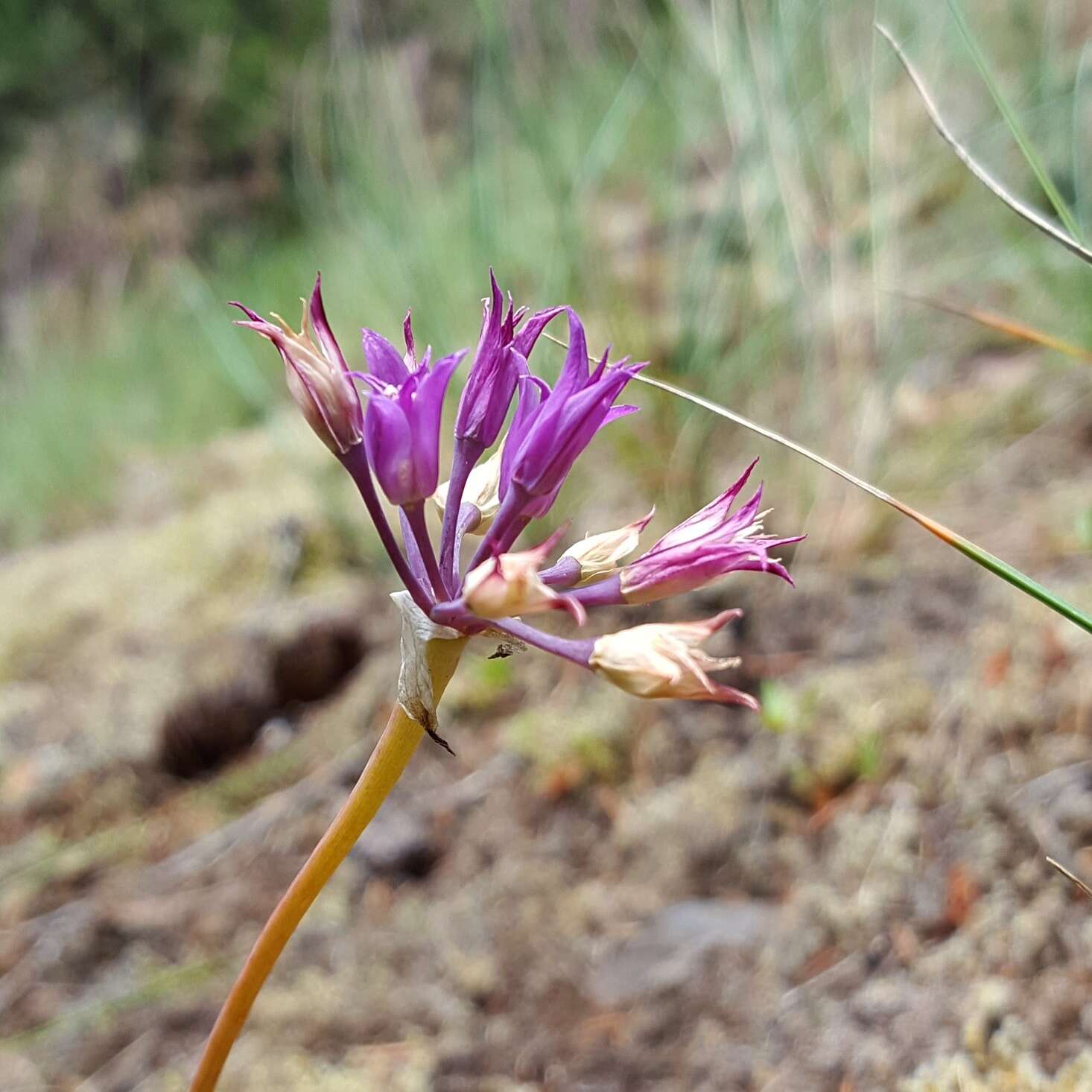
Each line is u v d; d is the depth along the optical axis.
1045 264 0.31
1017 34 0.37
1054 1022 0.16
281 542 0.39
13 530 0.62
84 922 0.25
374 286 0.41
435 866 0.24
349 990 0.22
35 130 1.21
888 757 0.22
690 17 0.33
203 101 1.01
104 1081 0.21
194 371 0.70
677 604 0.29
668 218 0.36
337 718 0.31
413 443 0.10
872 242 0.29
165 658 0.35
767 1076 0.18
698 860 0.22
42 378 0.84
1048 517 0.27
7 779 0.32
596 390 0.10
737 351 0.31
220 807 0.29
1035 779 0.19
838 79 0.31
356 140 0.40
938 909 0.18
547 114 0.36
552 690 0.28
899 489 0.30
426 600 0.11
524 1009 0.20
